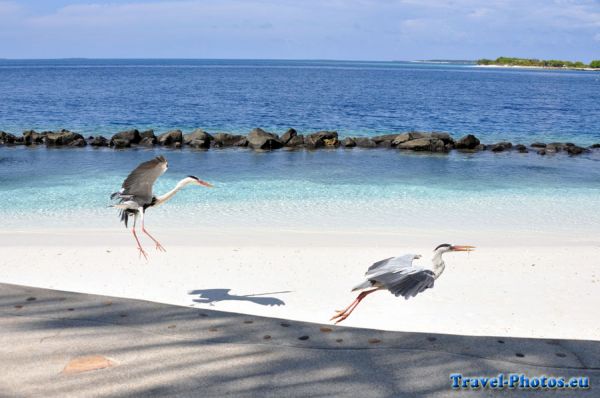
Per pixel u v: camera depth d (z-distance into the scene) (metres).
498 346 7.85
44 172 26.53
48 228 16.84
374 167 29.27
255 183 24.41
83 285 11.49
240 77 145.50
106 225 17.33
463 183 25.14
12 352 7.46
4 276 11.97
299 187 23.64
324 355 7.52
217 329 8.30
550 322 9.91
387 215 19.02
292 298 10.95
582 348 7.82
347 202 20.94
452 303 10.80
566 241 15.88
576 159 33.03
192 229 16.78
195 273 12.45
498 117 55.97
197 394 6.57
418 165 30.08
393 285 5.84
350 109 60.94
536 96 89.25
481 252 14.45
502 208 20.33
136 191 10.37
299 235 16.08
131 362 7.28
